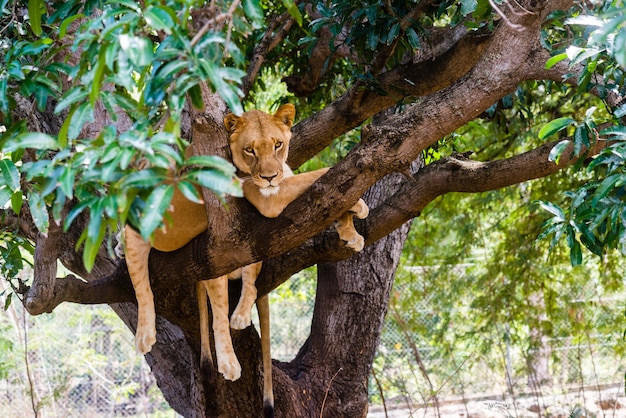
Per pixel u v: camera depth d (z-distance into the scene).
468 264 12.41
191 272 4.16
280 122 4.21
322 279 6.41
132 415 11.98
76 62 4.34
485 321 12.03
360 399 6.19
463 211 11.19
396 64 5.42
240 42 5.86
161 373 6.02
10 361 9.86
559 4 4.29
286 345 12.82
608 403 10.59
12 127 3.32
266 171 3.92
